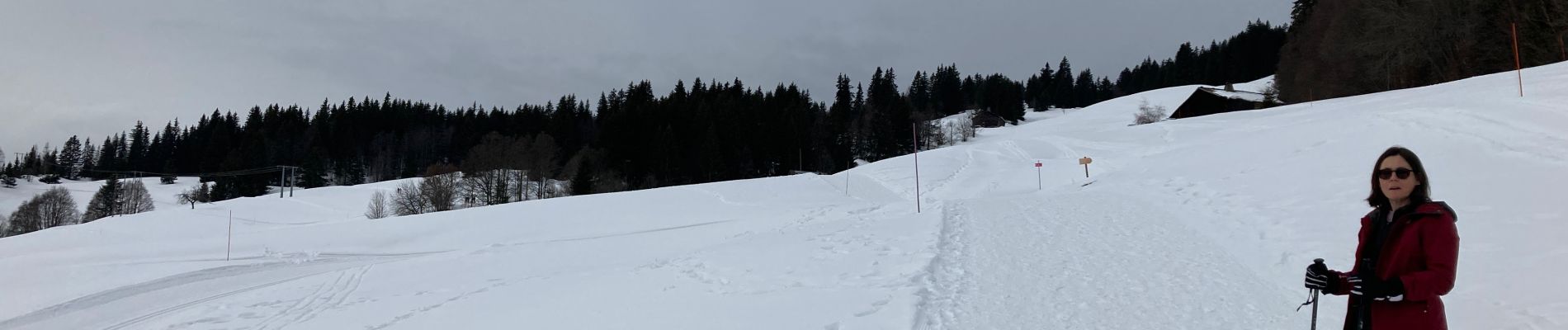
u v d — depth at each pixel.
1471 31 49.03
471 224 31.92
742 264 12.76
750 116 98.88
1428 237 3.21
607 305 10.20
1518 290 6.75
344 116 138.25
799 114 103.56
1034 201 18.33
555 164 86.81
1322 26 66.69
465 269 20.53
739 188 41.91
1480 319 6.21
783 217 25.28
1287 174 15.44
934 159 47.59
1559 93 16.89
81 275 23.94
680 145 87.62
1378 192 3.64
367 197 74.75
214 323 13.62
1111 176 24.94
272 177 117.56
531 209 34.97
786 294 9.59
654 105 99.62
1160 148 38.38
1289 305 7.18
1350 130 18.20
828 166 95.25
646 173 85.69
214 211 59.44
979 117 129.50
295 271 23.19
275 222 58.97
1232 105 67.88
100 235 45.66
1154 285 8.41
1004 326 6.98
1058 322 7.01
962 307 7.82
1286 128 23.80
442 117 153.62
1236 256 10.26
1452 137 14.58
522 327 9.56
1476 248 8.41
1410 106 22.33
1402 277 3.19
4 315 19.33
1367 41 54.06
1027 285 8.80
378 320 12.00
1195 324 6.67
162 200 104.62
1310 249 9.73
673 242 23.23
